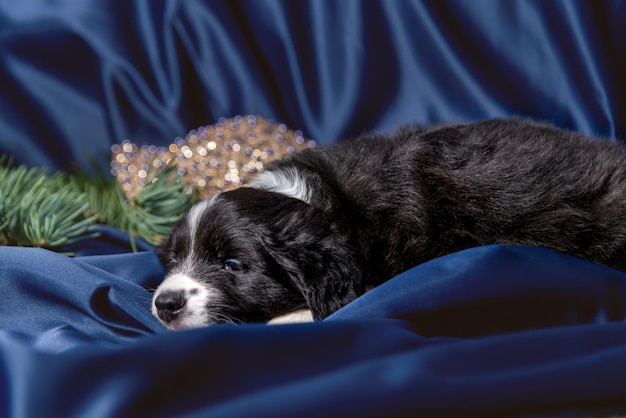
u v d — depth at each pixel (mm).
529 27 938
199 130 942
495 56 948
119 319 702
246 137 906
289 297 730
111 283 714
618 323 634
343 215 749
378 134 838
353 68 966
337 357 612
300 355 610
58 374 583
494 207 744
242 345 606
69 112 988
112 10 972
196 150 900
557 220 738
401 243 748
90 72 982
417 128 828
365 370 585
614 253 740
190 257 736
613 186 749
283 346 611
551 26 934
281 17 964
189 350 596
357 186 761
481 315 685
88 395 580
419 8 950
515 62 945
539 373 593
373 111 976
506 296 683
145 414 578
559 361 602
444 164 763
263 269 725
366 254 746
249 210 732
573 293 690
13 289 702
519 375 591
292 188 759
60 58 978
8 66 976
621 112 935
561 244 739
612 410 597
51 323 693
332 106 976
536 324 689
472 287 682
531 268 691
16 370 590
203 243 732
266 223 726
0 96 980
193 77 984
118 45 976
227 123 918
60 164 992
